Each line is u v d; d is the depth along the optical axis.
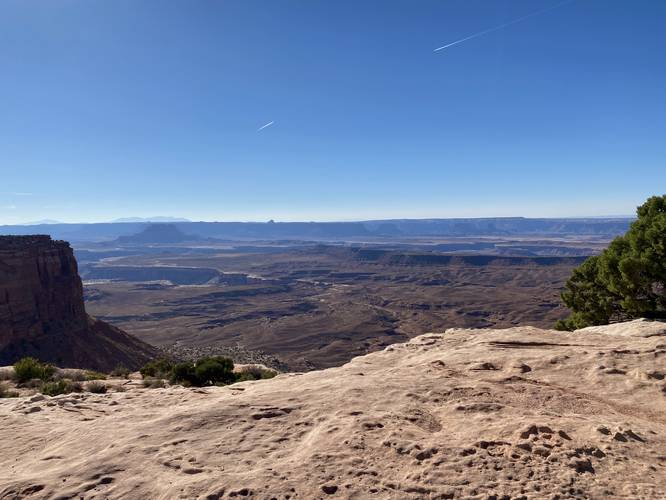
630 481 6.55
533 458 7.14
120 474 7.44
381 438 8.16
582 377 12.58
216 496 6.41
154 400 13.45
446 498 6.18
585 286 29.06
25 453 9.27
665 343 14.84
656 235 22.42
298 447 8.23
